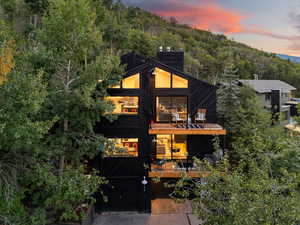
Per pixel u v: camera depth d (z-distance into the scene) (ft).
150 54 98.63
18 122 18.57
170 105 43.45
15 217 20.63
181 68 47.85
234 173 18.72
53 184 23.31
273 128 48.60
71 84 29.76
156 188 45.09
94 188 27.53
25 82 19.20
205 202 19.66
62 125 29.66
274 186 16.34
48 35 30.53
